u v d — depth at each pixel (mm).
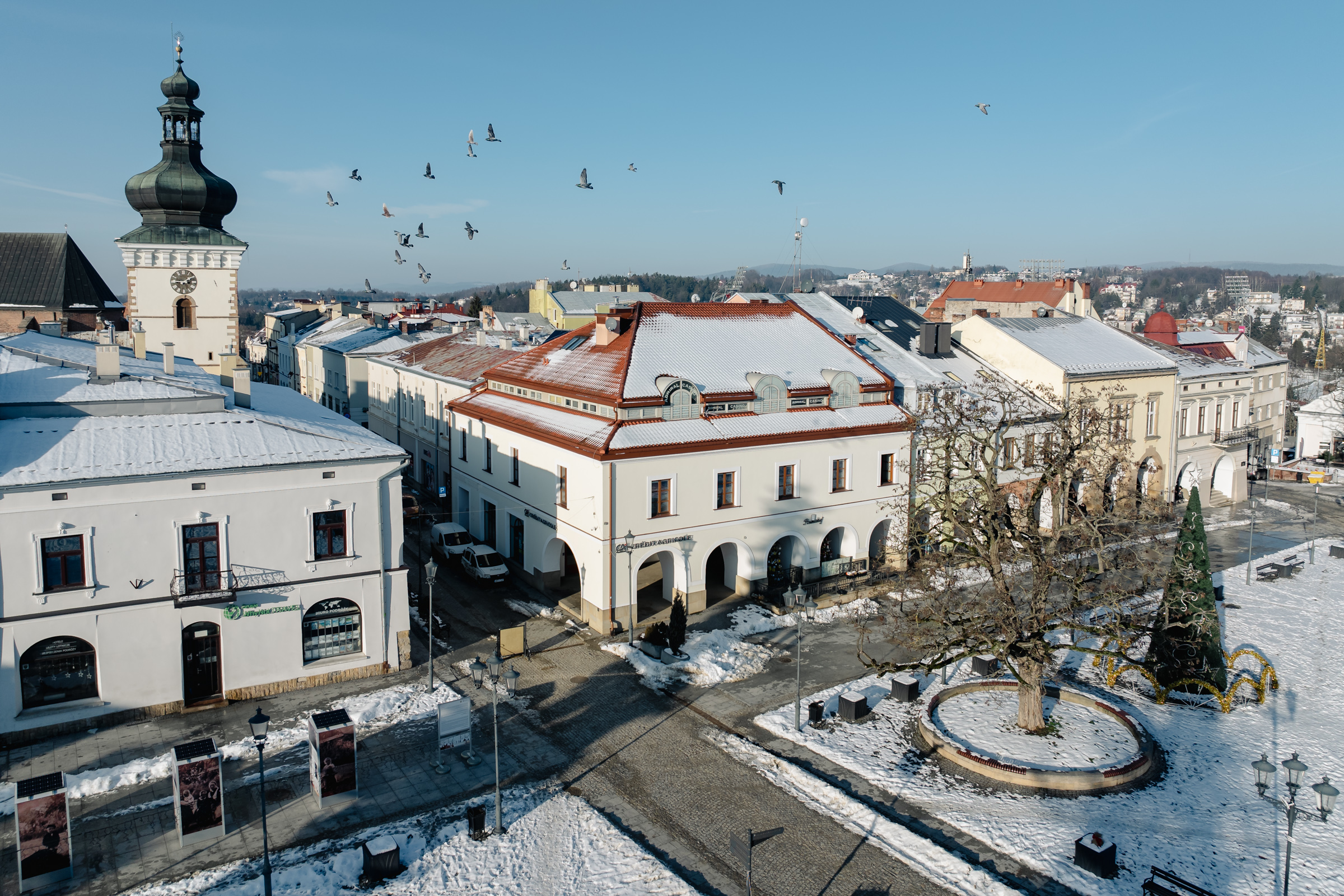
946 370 60344
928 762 31219
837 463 49188
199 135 72375
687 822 27594
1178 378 67750
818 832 27047
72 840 26125
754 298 65938
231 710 33969
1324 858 25656
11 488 29984
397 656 37906
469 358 70000
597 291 135250
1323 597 50375
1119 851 25969
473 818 26547
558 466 45469
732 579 48312
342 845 26109
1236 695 37312
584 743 32500
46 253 86312
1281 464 87812
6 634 30641
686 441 43469
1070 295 81938
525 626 43594
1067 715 34625
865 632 36500
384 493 36906
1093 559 47375
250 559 34312
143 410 36750
